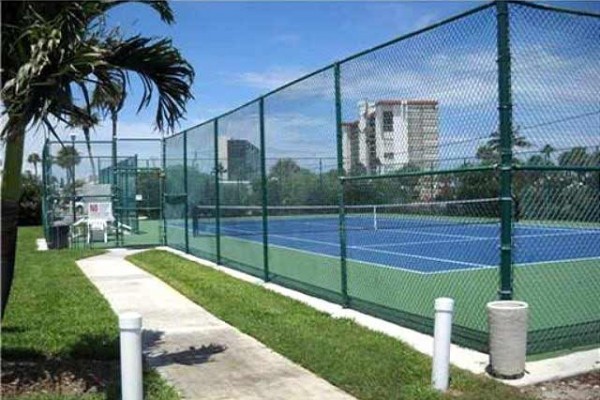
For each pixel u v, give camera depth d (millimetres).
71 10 6402
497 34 7637
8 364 7730
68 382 7105
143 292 14031
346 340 8867
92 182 29328
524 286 12836
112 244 27266
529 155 8297
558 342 8219
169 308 12039
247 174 16297
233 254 17703
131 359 5801
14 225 7035
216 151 18453
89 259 21188
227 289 13742
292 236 23844
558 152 8391
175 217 24266
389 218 22734
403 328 9711
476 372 7328
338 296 11922
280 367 7863
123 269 18266
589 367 7391
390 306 10789
